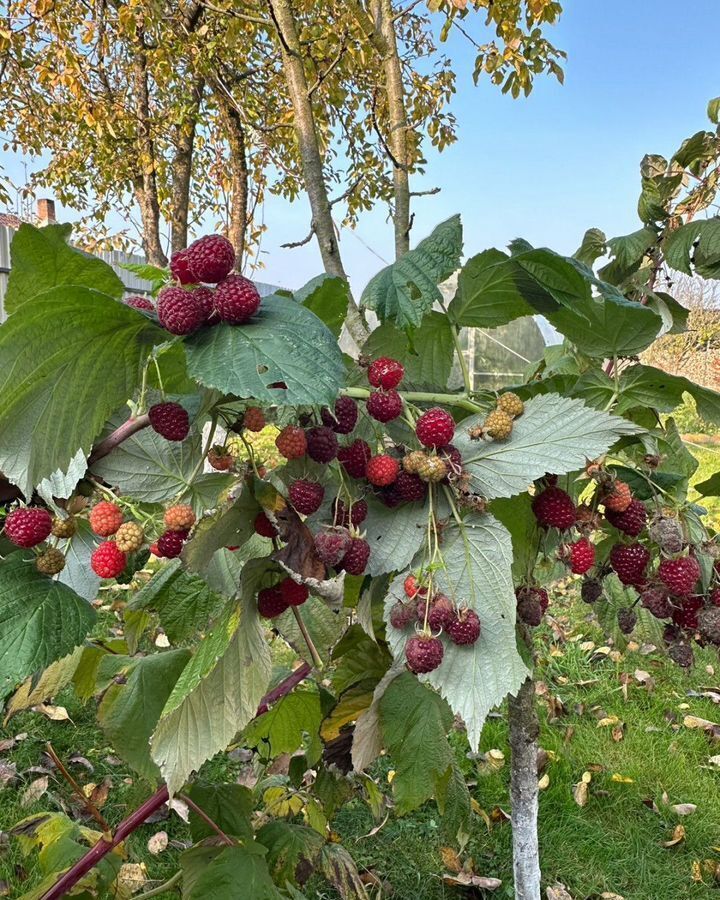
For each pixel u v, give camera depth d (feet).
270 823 5.14
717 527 10.84
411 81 11.97
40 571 2.89
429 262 3.59
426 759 4.61
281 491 2.93
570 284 3.74
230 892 3.93
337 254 6.18
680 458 5.10
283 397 2.25
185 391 3.94
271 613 3.24
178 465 3.66
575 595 14.97
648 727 10.09
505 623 3.01
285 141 19.31
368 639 4.67
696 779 9.04
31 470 2.55
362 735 4.23
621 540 4.08
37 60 19.26
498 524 3.15
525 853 5.71
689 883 7.35
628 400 4.49
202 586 4.64
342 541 2.88
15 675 2.52
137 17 15.42
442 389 4.07
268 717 4.99
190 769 2.92
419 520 3.28
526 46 13.92
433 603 2.98
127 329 2.58
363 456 3.18
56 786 8.52
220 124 18.65
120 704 4.52
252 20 8.33
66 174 23.52
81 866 4.19
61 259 2.45
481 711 2.89
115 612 12.23
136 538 2.94
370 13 6.89
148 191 18.07
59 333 2.39
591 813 8.34
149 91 19.74
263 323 2.56
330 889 7.03
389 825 8.09
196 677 2.77
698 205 5.19
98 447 2.86
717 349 29.07
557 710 10.54
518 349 15.98
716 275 5.03
